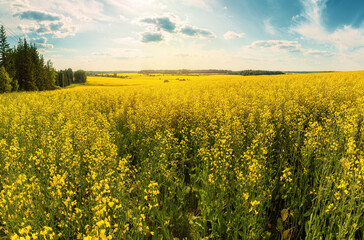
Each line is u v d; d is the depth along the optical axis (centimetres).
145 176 543
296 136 684
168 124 1027
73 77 11012
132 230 372
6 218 343
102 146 665
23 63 5416
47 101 1853
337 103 1135
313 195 496
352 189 337
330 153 502
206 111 1107
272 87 2077
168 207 539
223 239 443
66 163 549
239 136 734
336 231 396
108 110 1560
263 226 442
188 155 812
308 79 2747
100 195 338
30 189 404
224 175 472
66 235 376
